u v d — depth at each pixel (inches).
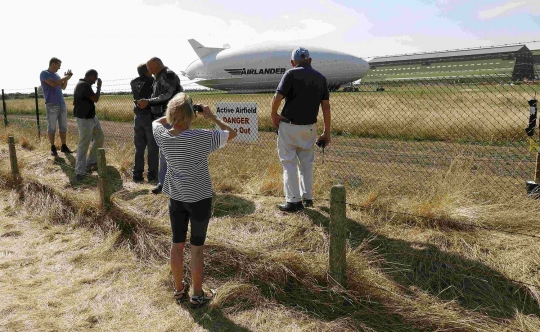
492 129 372.2
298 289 131.6
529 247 135.8
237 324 118.1
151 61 211.5
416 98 426.9
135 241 173.0
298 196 173.0
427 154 334.6
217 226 169.9
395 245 145.3
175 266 127.7
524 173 251.8
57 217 209.5
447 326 109.8
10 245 181.2
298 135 169.3
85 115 253.3
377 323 114.5
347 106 552.7
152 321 121.2
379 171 266.5
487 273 125.6
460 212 162.2
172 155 116.5
